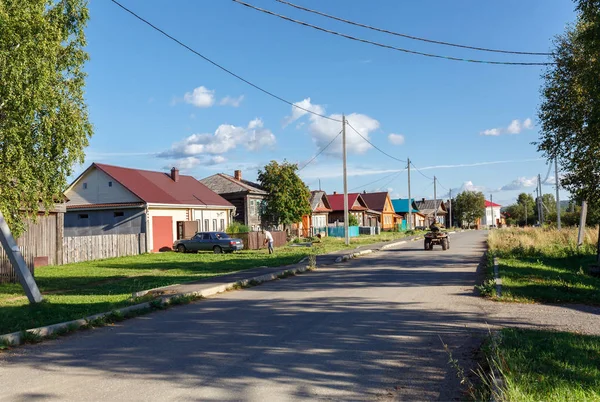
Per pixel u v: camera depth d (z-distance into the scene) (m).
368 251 31.12
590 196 17.88
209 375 6.08
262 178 45.09
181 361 6.76
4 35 12.89
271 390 5.50
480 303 11.16
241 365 6.50
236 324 9.32
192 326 9.23
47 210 16.25
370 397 5.27
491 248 27.02
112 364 6.69
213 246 32.12
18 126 13.51
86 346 7.79
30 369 6.52
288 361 6.66
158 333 8.66
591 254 21.73
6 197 13.64
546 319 9.20
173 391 5.51
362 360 6.66
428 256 26.45
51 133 14.72
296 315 10.12
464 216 98.38
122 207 32.34
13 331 8.48
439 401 5.14
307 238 47.31
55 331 8.62
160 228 33.69
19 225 14.49
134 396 5.38
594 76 14.18
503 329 7.77
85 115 16.11
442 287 14.02
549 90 18.06
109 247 28.58
